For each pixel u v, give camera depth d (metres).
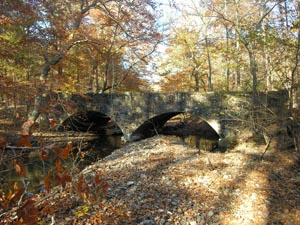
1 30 11.48
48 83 14.18
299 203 5.90
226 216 5.51
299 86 8.29
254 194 6.39
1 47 11.12
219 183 7.19
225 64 19.53
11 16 11.29
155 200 6.25
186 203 6.11
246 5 18.45
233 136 15.88
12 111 16.67
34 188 8.05
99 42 16.86
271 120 10.29
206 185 7.11
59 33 14.07
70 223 4.97
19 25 11.90
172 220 5.40
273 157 9.82
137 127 18.91
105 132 24.16
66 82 17.11
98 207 5.70
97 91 24.86
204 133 23.94
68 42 15.45
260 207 5.79
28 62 13.38
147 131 21.81
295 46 7.97
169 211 5.73
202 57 25.02
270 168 8.41
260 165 8.77
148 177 7.83
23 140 2.21
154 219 5.40
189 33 24.44
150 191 6.77
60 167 2.45
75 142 17.34
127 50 24.72
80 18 15.93
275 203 5.97
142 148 12.39
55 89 14.70
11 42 11.66
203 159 9.79
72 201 5.77
